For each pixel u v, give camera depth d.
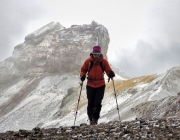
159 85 61.16
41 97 155.38
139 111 40.09
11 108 157.38
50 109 135.38
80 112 83.44
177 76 64.88
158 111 26.95
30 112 133.88
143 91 65.31
